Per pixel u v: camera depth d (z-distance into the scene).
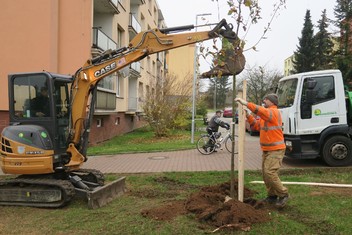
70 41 16.08
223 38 5.51
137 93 28.47
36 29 15.91
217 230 4.88
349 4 38.16
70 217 5.84
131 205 6.44
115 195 7.05
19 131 6.71
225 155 12.81
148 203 6.53
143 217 5.62
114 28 20.41
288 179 8.10
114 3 18.81
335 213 5.54
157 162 11.48
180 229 5.00
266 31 5.54
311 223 5.12
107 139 19.56
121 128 23.11
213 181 8.36
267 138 5.79
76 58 16.06
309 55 51.75
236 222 5.02
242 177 5.74
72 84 7.04
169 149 14.31
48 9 15.88
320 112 9.66
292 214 5.56
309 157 9.68
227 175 8.91
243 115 5.71
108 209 6.23
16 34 15.92
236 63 5.69
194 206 5.75
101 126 18.55
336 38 38.75
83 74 6.92
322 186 7.39
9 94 7.01
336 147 9.60
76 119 6.98
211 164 10.85
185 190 7.56
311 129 9.65
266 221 5.14
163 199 6.79
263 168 5.91
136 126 28.38
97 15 19.92
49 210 6.38
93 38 16.78
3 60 15.93
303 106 9.69
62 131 7.11
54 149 6.73
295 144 9.66
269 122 5.76
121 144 17.34
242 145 5.75
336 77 9.73
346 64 32.41
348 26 34.75
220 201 6.00
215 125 13.36
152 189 7.70
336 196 6.57
